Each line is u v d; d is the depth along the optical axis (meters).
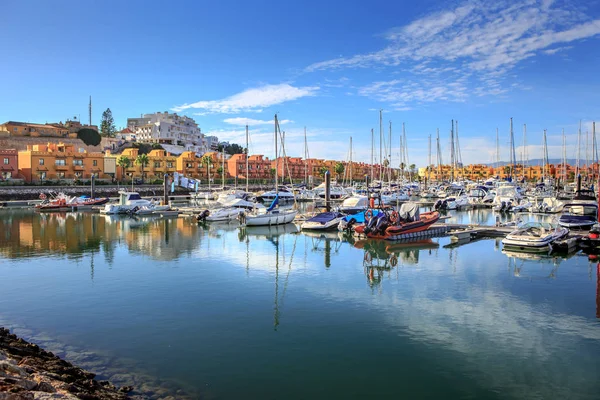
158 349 13.63
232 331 15.18
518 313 17.05
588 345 13.98
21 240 35.44
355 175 172.25
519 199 65.19
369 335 14.84
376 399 10.81
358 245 33.56
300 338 14.57
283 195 85.12
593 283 21.44
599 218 31.73
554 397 10.88
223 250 31.08
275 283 21.62
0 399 7.54
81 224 47.59
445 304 18.23
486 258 27.92
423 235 36.75
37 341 14.22
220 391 11.09
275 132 47.50
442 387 11.40
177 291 20.09
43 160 93.06
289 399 10.77
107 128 190.38
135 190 96.81
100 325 15.71
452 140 93.50
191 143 193.62
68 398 8.65
